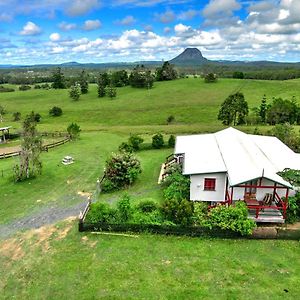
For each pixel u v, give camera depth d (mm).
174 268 19500
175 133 60062
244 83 139500
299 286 17891
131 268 19578
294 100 94812
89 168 39031
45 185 33688
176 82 148375
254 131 54875
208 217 23641
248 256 20578
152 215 24203
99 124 90188
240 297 17094
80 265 19969
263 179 25406
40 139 37188
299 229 22281
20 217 26516
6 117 101688
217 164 28047
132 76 143875
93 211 24562
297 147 42062
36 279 18859
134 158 34156
